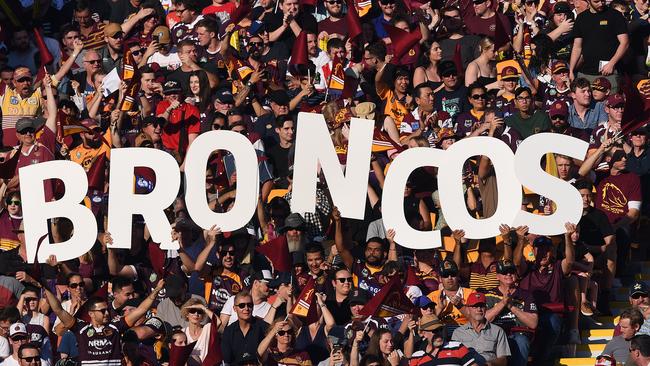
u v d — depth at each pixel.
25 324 52.12
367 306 50.09
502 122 57.38
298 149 53.03
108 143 58.94
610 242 54.91
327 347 51.44
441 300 52.28
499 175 52.66
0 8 66.38
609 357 49.22
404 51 61.06
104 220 57.12
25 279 54.25
